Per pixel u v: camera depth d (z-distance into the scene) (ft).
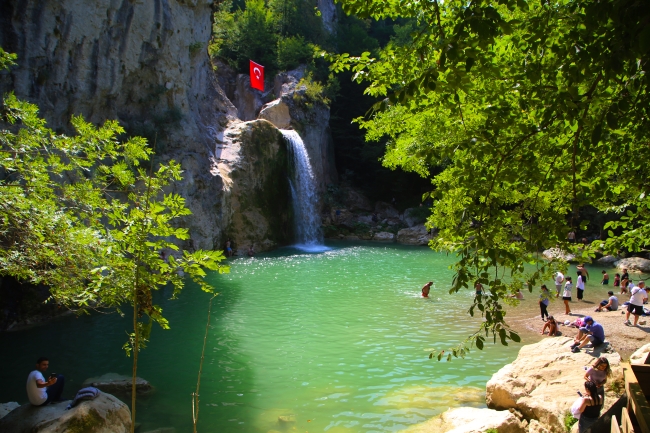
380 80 19.94
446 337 50.88
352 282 79.92
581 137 16.96
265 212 121.39
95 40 76.54
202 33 114.83
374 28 224.33
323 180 160.25
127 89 89.30
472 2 13.50
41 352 46.93
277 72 168.76
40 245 24.18
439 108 19.97
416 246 131.34
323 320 57.26
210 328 54.13
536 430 29.84
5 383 39.60
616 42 12.51
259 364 43.42
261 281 80.38
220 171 108.68
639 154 17.85
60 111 72.84
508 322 56.80
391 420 32.58
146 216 20.34
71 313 60.23
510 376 35.50
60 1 68.54
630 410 15.98
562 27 15.88
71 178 55.31
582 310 61.41
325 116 161.48
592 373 27.66
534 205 18.06
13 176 38.40
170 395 37.06
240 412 34.14
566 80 15.46
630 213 21.98
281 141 127.34
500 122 16.15
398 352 46.34
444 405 34.96
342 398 36.27
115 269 21.63
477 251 15.76
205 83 121.80
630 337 48.60
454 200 20.02
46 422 26.58
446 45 13.61
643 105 12.96
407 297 69.10
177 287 21.50
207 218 99.09
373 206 170.81
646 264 95.61
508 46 19.22
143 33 86.22
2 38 63.05
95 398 29.12
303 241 135.44
